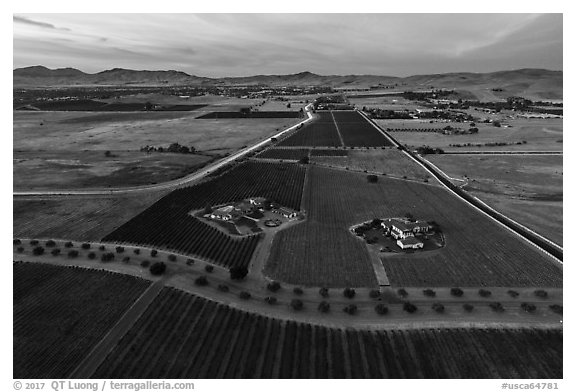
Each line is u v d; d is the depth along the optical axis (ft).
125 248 294.87
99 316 220.64
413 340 206.08
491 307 231.71
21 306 229.45
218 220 351.25
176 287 246.06
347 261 285.23
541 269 274.16
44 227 334.85
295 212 375.45
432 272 270.87
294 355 194.59
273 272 269.64
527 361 194.18
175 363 188.14
